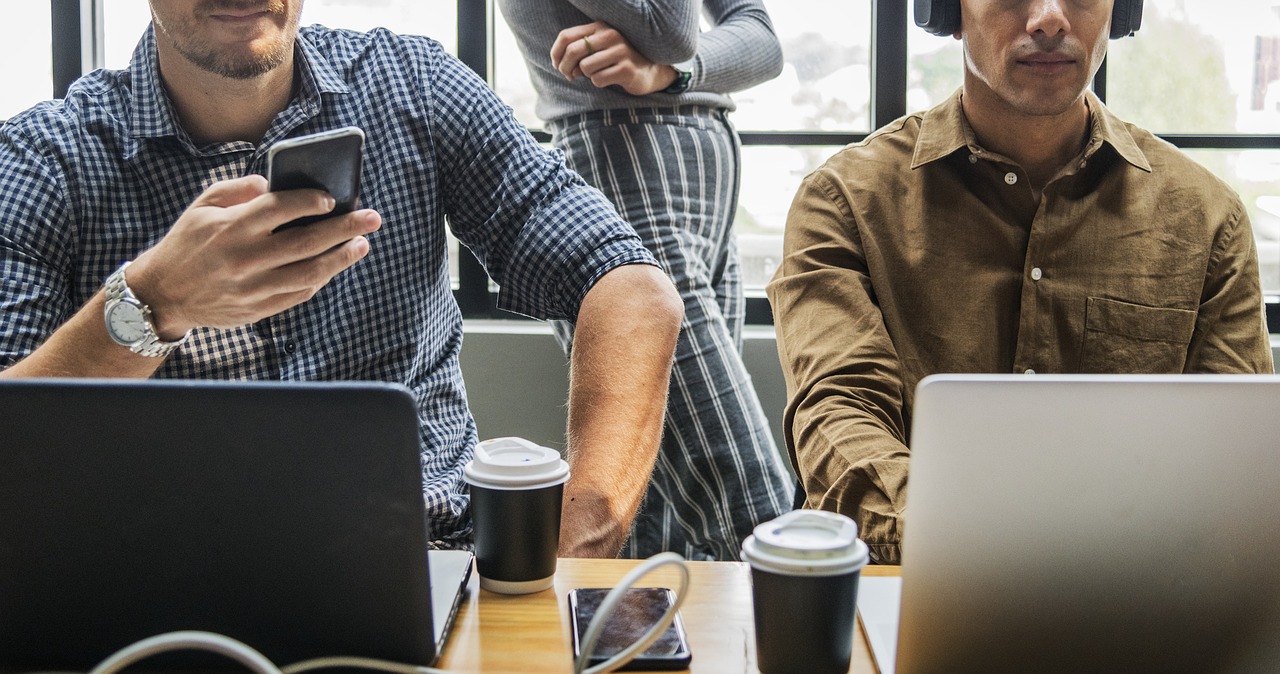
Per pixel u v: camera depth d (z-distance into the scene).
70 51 2.51
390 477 0.71
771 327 2.60
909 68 2.55
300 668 0.72
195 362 1.29
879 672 0.77
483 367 2.45
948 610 0.72
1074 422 0.67
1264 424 0.67
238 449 0.70
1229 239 1.47
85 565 0.74
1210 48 2.54
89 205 1.28
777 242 2.63
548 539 0.90
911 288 1.49
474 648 0.80
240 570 0.73
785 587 0.73
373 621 0.74
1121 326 1.46
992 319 1.47
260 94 1.31
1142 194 1.47
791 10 2.56
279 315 1.32
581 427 1.21
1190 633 0.72
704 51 2.12
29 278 1.23
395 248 1.38
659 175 2.03
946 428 0.68
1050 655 0.73
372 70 1.41
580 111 2.05
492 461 0.89
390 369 1.38
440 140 1.41
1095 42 1.37
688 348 2.02
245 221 0.88
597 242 1.36
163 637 0.59
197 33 1.21
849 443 1.25
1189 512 0.69
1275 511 0.69
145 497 0.72
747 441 2.05
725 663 0.78
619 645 0.78
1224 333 1.47
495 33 2.55
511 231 1.41
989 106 1.45
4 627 0.75
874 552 1.17
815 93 2.59
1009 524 0.69
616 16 1.93
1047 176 1.50
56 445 0.71
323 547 0.72
